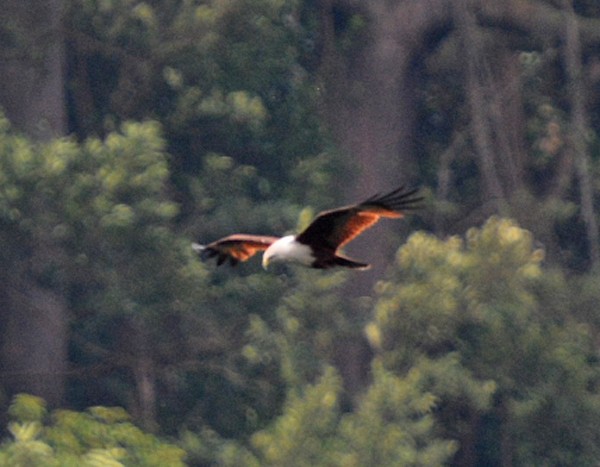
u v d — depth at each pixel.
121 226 59.06
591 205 76.00
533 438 64.00
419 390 56.88
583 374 62.97
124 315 66.56
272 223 67.25
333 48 77.44
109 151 60.44
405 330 60.25
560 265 76.44
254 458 55.59
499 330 61.66
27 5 69.31
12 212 59.25
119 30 68.56
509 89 79.19
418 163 82.69
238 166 70.44
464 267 61.53
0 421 65.81
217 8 67.56
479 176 81.81
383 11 78.12
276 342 61.12
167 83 69.94
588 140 78.88
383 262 75.94
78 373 66.00
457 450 67.50
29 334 67.50
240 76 69.25
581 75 78.81
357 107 77.62
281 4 68.62
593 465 63.38
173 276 60.66
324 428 54.38
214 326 65.69
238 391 66.44
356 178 76.19
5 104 69.56
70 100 77.50
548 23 78.56
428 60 80.81
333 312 62.72
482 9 78.12
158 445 47.56
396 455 54.72
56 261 61.31
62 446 45.22
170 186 69.81
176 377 65.94
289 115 72.81
